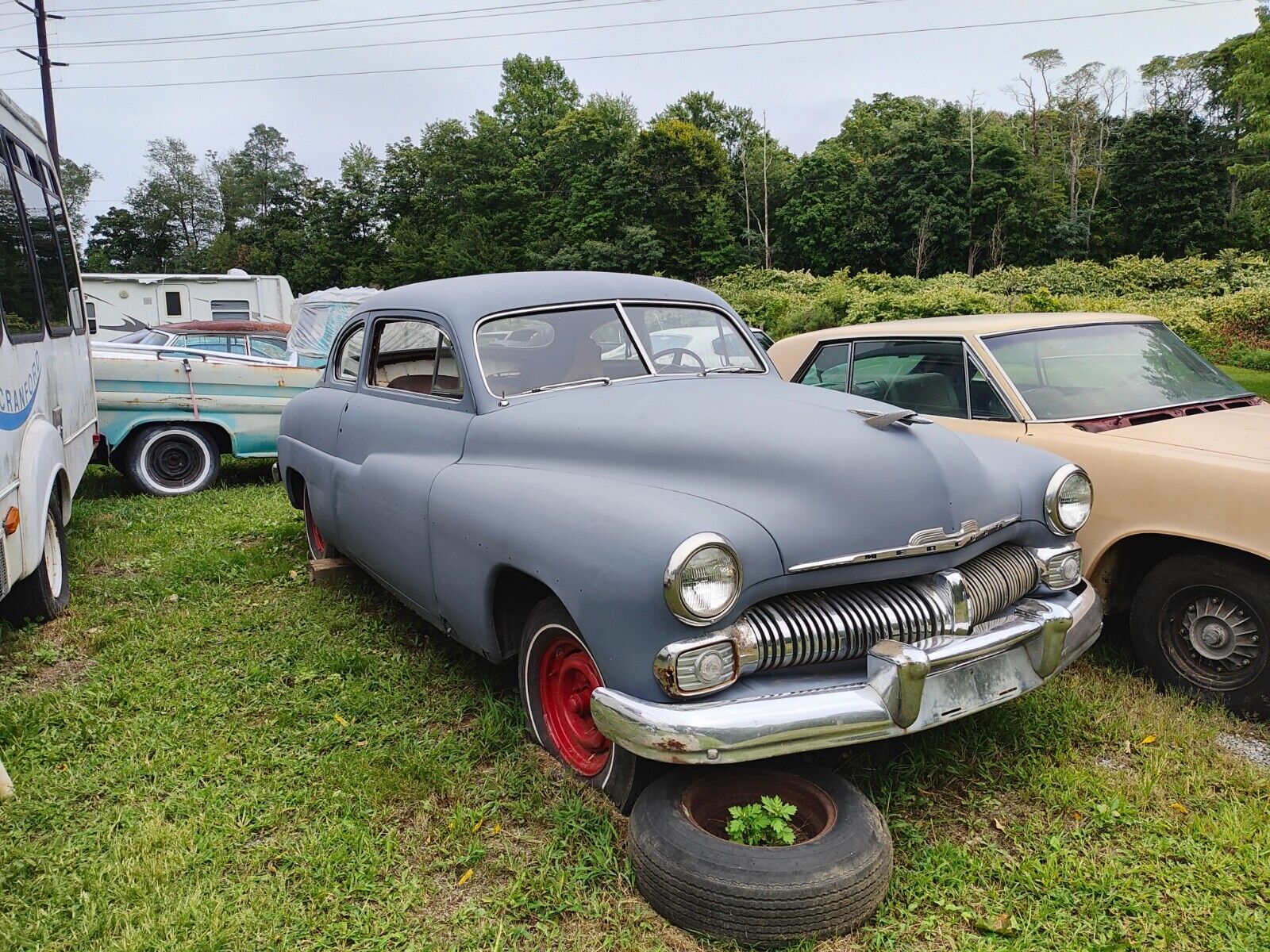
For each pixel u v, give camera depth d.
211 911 2.54
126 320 17.58
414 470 3.91
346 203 76.50
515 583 3.37
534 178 73.44
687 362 4.18
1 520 4.08
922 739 3.46
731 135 79.31
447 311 3.98
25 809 3.05
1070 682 3.97
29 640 4.69
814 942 2.40
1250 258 38.88
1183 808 3.05
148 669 4.27
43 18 25.41
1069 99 72.50
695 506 2.76
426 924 2.54
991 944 2.44
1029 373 4.64
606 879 2.70
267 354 12.55
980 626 3.04
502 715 3.67
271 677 4.18
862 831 2.54
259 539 6.75
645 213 64.75
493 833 2.95
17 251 4.97
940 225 56.72
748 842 2.67
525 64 85.44
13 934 2.44
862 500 2.81
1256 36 21.23
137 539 6.73
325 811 3.06
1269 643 3.53
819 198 61.75
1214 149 60.44
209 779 3.29
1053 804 3.09
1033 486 3.37
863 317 31.22
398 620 4.91
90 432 6.97
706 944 2.44
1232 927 2.50
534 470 3.36
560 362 3.94
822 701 2.58
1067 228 55.97
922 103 83.06
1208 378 4.83
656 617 2.56
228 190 93.06
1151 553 4.13
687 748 2.46
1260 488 3.50
